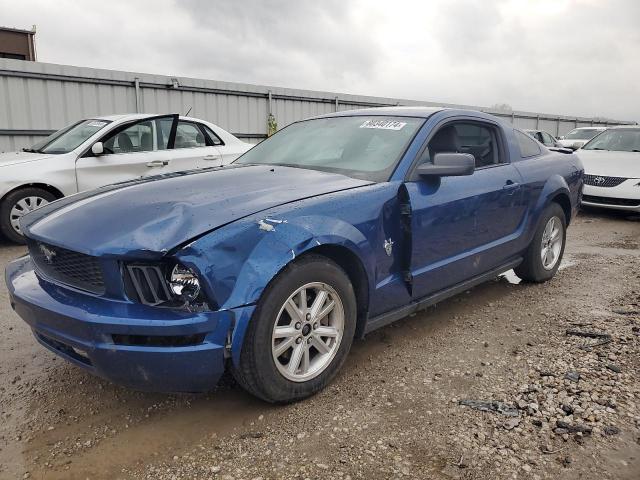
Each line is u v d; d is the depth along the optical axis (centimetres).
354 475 220
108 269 242
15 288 282
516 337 367
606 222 870
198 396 289
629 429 250
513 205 425
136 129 717
